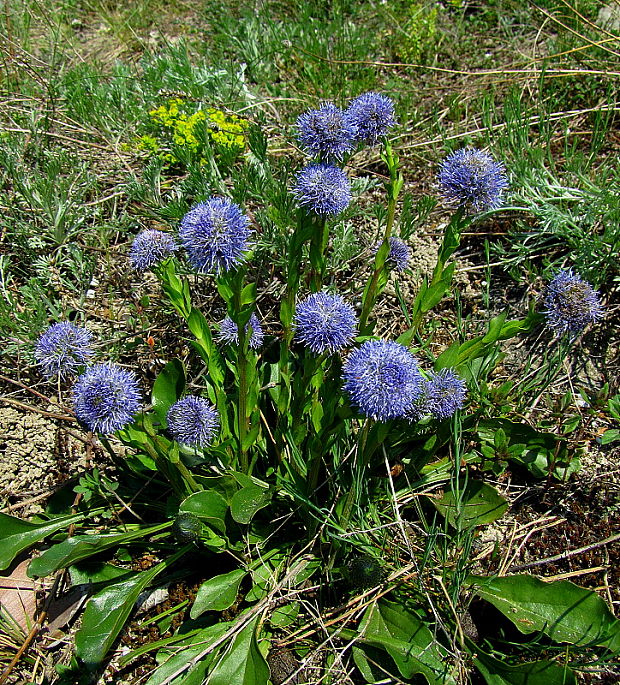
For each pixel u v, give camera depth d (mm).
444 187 188
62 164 317
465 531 195
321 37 422
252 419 196
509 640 185
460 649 176
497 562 202
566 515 215
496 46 425
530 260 287
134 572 194
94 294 286
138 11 474
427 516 215
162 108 331
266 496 188
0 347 258
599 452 228
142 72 412
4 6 452
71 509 214
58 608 199
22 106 372
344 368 164
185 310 193
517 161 294
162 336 264
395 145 348
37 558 183
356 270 281
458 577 177
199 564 207
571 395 233
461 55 418
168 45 390
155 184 296
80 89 365
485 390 225
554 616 177
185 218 160
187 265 264
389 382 158
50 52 422
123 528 204
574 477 221
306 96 379
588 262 265
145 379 255
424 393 182
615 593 194
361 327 206
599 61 352
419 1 461
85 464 231
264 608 182
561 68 369
